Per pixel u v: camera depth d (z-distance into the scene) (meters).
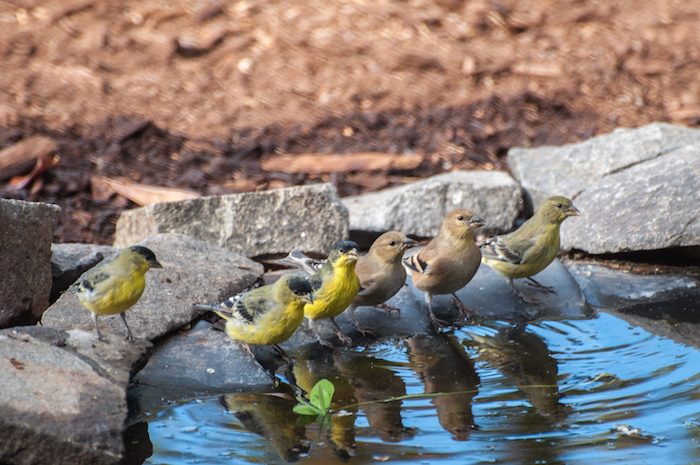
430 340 12.16
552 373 11.06
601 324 12.45
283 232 14.21
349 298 11.68
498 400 10.42
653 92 18.45
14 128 17.12
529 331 12.34
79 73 18.62
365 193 16.31
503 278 13.54
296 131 17.66
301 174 16.70
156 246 13.05
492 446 9.43
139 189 16.05
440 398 10.50
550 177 15.57
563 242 14.37
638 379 10.81
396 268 12.24
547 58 19.11
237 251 14.16
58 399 9.11
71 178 16.19
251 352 11.19
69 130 17.36
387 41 19.31
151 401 10.23
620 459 9.09
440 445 9.45
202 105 18.19
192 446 9.51
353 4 20.00
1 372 9.23
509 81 18.72
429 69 18.94
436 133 17.67
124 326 11.10
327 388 10.16
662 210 13.69
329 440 9.61
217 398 10.44
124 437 9.59
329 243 14.27
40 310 10.91
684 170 14.18
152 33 19.44
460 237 12.27
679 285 13.39
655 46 19.31
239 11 19.86
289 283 10.80
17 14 19.69
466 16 19.77
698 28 19.64
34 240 10.70
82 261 12.48
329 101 18.31
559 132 17.58
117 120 17.66
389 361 11.52
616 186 14.47
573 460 9.09
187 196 15.87
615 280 13.52
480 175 15.70
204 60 19.08
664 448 9.27
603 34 19.59
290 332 11.03
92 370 9.78
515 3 20.06
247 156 17.11
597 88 18.58
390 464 9.12
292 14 19.83
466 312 12.84
